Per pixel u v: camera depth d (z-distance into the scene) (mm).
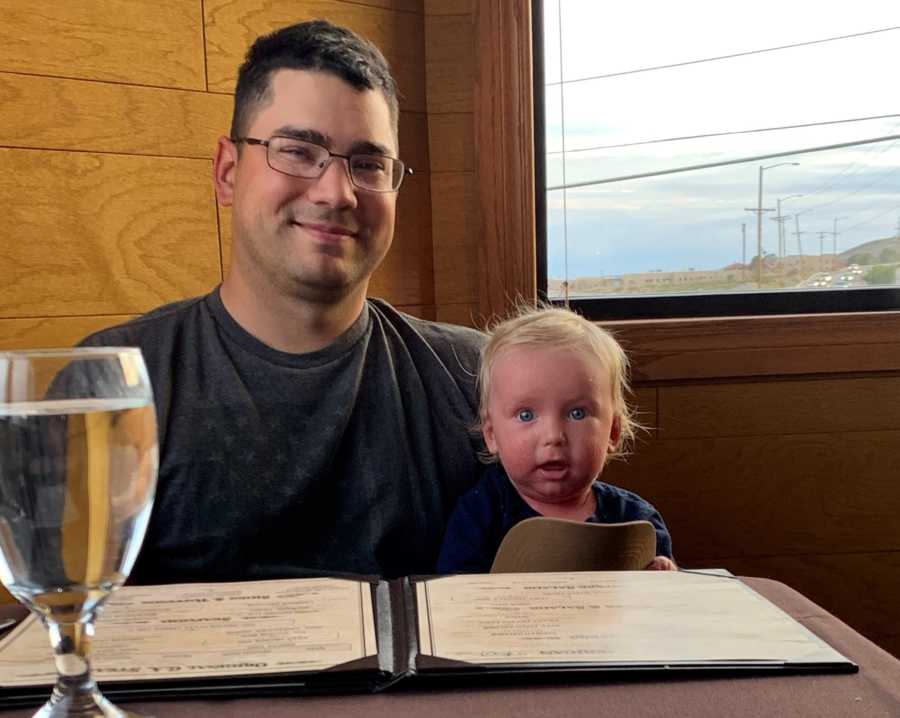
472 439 1053
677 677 485
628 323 1558
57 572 394
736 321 1563
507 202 1555
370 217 967
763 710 447
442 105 1566
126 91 1358
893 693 464
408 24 1543
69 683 412
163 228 1403
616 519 985
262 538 941
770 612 570
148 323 992
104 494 396
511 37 1530
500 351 1004
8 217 1291
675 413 1587
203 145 1424
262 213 939
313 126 937
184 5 1390
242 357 976
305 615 561
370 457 986
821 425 1614
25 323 1312
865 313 1589
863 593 1642
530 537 707
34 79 1295
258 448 941
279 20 1461
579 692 470
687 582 630
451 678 478
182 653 502
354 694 474
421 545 1000
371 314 1072
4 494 384
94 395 397
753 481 1614
